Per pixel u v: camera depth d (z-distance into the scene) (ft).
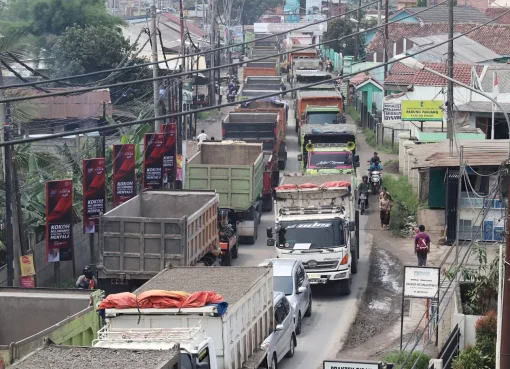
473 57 309.42
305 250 130.72
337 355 105.50
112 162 156.25
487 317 96.12
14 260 121.70
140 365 57.16
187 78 289.33
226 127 214.07
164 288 86.02
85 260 148.05
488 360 92.22
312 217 133.39
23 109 201.36
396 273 145.59
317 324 119.14
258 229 175.22
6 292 90.43
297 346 109.81
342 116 258.78
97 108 248.52
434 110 218.79
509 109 224.33
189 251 118.62
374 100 303.89
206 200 139.13
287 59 476.54
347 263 131.34
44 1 383.04
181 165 175.01
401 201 179.11
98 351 60.39
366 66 377.30
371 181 202.08
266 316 93.09
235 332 79.51
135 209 137.49
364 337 113.29
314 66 385.70
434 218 165.58
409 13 453.99
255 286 87.76
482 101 235.20
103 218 117.29
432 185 165.78
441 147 173.88
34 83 112.78
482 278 107.76
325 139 202.90
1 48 163.94
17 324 89.45
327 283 130.72
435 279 98.17
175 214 140.15
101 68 309.22
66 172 155.63
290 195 141.79
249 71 383.65
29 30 380.78
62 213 123.95
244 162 183.83
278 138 225.56
